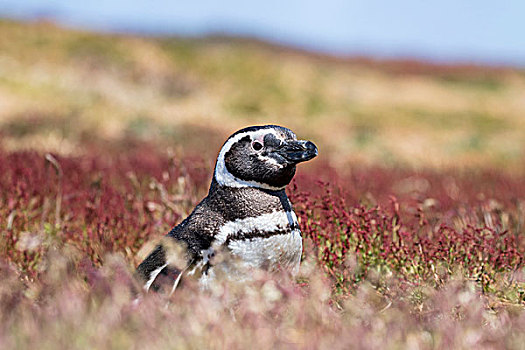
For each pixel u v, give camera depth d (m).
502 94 67.25
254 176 8.89
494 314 9.10
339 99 56.72
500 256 10.84
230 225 8.84
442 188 21.19
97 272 7.96
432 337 7.36
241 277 8.67
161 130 36.16
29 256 11.41
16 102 39.09
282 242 8.90
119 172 18.75
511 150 39.66
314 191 16.16
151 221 13.15
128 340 6.58
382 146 39.34
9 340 6.49
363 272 10.64
